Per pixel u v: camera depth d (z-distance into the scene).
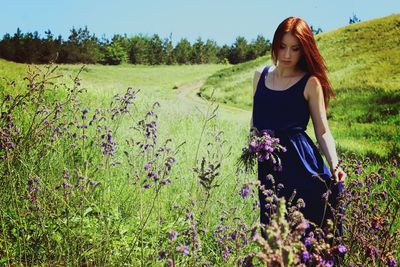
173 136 8.28
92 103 9.55
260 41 107.88
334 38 37.78
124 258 3.74
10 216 4.01
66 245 3.65
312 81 3.55
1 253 3.79
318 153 3.67
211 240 4.11
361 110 21.28
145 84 42.62
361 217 3.58
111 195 4.84
